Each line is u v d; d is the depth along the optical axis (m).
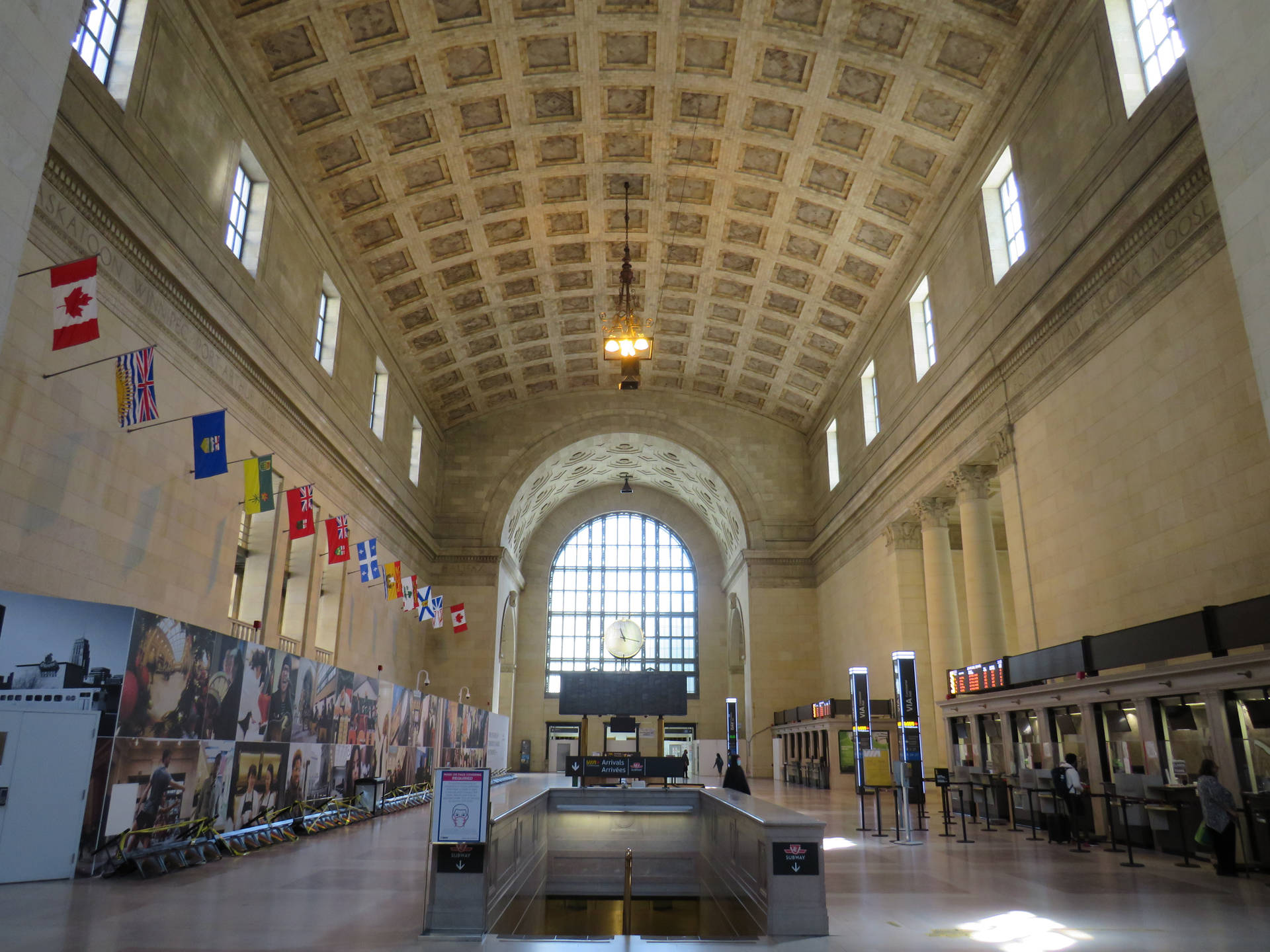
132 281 13.99
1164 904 8.09
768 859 7.07
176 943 6.43
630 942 6.65
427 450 34.84
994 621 20.55
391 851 12.38
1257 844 10.02
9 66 6.54
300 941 6.54
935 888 9.03
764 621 36.38
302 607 21.56
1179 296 13.34
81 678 9.80
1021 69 18.11
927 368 24.81
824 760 27.97
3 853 9.03
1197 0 7.25
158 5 14.75
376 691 19.83
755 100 21.70
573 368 36.09
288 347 20.59
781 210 25.39
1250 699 10.26
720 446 37.97
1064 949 6.30
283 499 20.31
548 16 19.42
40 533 11.75
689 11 19.41
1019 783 15.43
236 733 12.91
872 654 29.31
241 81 18.09
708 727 45.97
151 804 10.64
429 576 35.38
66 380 12.32
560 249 27.98
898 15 18.56
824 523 35.25
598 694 17.95
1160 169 13.49
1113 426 15.05
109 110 13.12
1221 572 12.24
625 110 22.31
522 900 10.60
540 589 47.66
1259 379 6.51
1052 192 16.98
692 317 32.03
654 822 15.10
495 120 22.33
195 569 15.94
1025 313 17.88
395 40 19.19
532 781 30.47
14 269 6.56
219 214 17.02
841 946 6.47
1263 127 6.49
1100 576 15.30
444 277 27.84
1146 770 12.04
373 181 22.86
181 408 15.61
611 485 49.41
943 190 22.23
